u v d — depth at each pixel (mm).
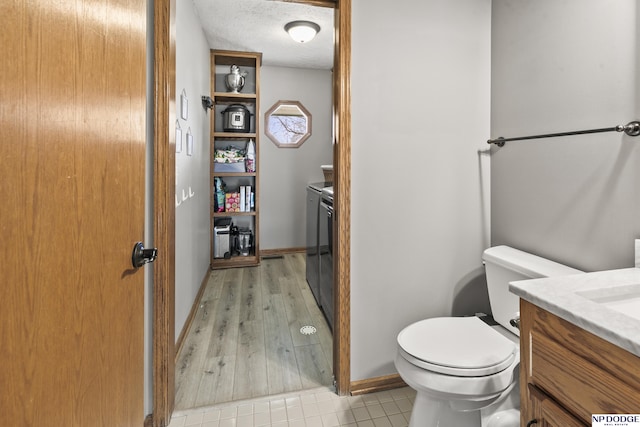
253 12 2783
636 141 1174
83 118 687
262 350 2152
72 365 665
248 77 4066
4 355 485
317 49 3646
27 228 530
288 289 3219
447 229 1829
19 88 503
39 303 562
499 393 1187
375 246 1730
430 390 1196
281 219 4465
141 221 1022
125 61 891
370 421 1547
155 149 1464
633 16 1168
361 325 1737
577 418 758
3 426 483
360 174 1686
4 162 477
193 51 2637
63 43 612
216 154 3887
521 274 1423
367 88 1664
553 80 1469
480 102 1827
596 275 1041
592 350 725
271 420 1558
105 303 802
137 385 1032
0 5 461
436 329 1435
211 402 1672
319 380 1848
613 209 1251
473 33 1796
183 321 2287
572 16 1377
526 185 1636
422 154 1765
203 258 3277
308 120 4434
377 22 1656
